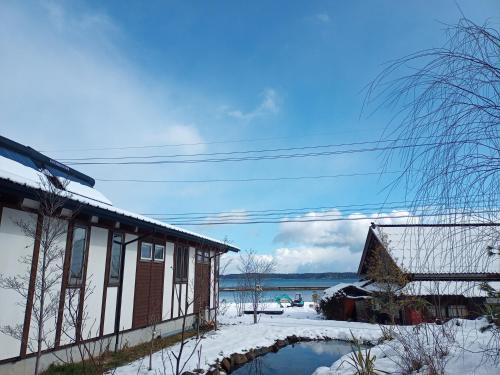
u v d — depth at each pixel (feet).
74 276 24.03
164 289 36.37
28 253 20.49
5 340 18.89
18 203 20.15
